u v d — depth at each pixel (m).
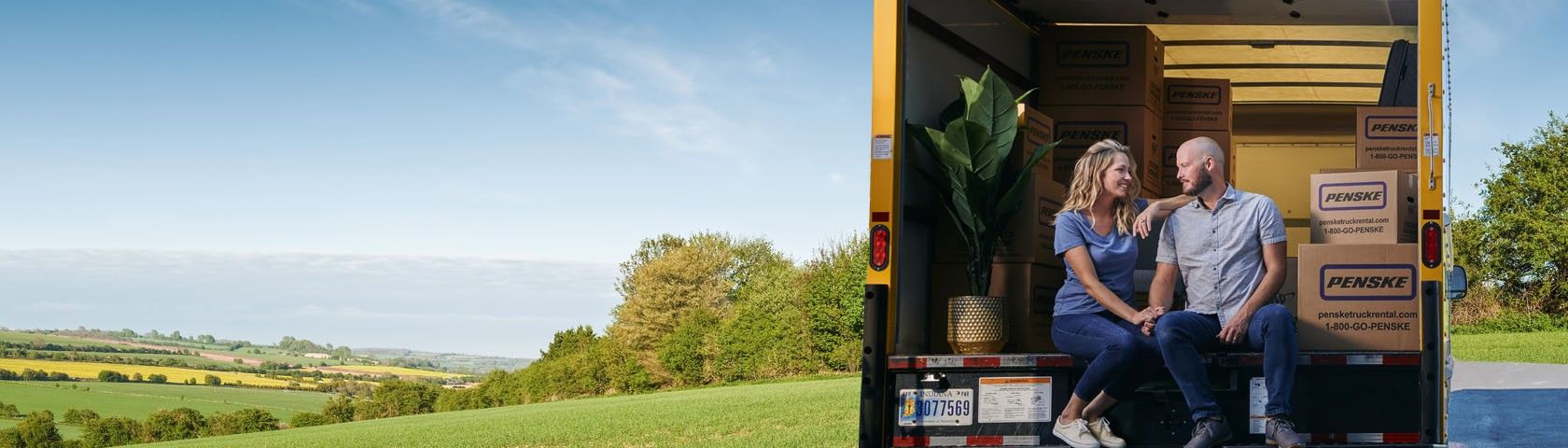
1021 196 5.40
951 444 4.65
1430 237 4.41
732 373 49.47
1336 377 4.55
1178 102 6.87
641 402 34.75
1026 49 6.50
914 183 5.36
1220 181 4.87
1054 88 6.52
